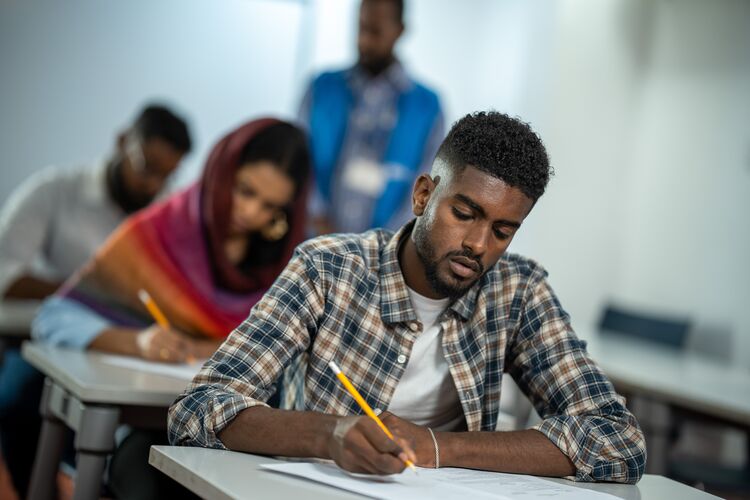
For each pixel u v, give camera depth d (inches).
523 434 49.5
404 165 160.6
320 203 159.6
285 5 192.2
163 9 183.6
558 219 187.9
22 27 174.2
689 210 181.2
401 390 54.6
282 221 96.4
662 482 52.3
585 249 191.3
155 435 66.7
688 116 183.6
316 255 53.4
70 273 123.5
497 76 200.8
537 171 48.8
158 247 94.5
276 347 51.2
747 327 165.5
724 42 177.6
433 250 49.8
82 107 179.8
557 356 55.0
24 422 93.2
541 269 57.7
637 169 193.8
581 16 187.6
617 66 191.3
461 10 205.3
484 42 205.2
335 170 160.9
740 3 174.9
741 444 159.9
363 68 162.1
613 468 49.8
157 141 120.9
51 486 72.1
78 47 178.4
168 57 185.2
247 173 93.4
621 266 195.0
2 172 175.6
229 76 190.2
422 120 161.8
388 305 53.2
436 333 54.6
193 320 93.8
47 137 177.9
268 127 94.9
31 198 121.4
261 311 52.1
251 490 38.7
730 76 175.8
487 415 55.7
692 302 177.6
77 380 61.9
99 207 123.8
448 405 55.7
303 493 39.2
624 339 153.8
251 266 97.0
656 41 192.7
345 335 53.2
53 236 123.3
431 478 44.0
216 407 47.1
